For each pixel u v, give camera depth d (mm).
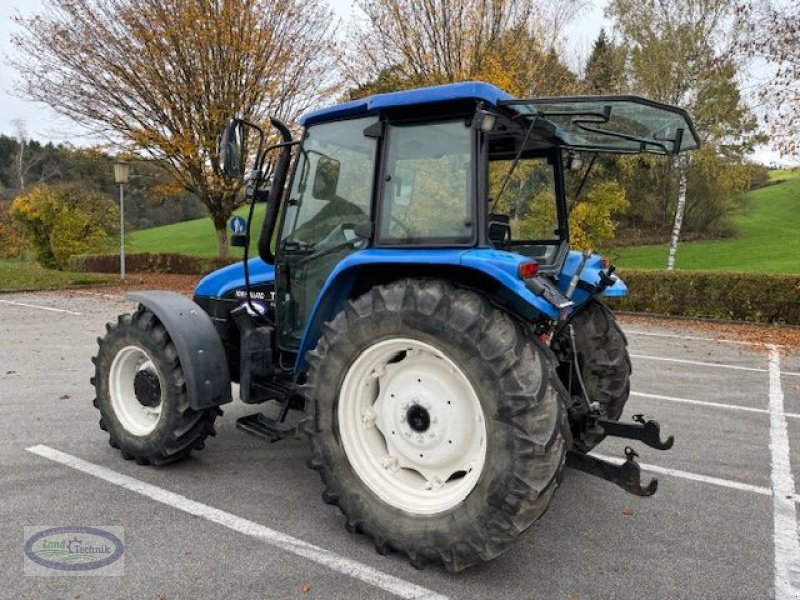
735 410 5266
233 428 4461
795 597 2473
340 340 2775
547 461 2361
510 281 2453
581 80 16797
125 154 15789
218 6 14820
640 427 3064
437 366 2686
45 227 21953
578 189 3941
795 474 3809
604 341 3807
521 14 13711
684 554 2799
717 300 11242
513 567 2656
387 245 2898
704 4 16719
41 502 3193
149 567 2586
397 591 2443
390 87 14188
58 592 2402
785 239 27359
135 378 3717
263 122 15281
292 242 3482
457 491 2605
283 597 2389
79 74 14852
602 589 2498
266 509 3152
